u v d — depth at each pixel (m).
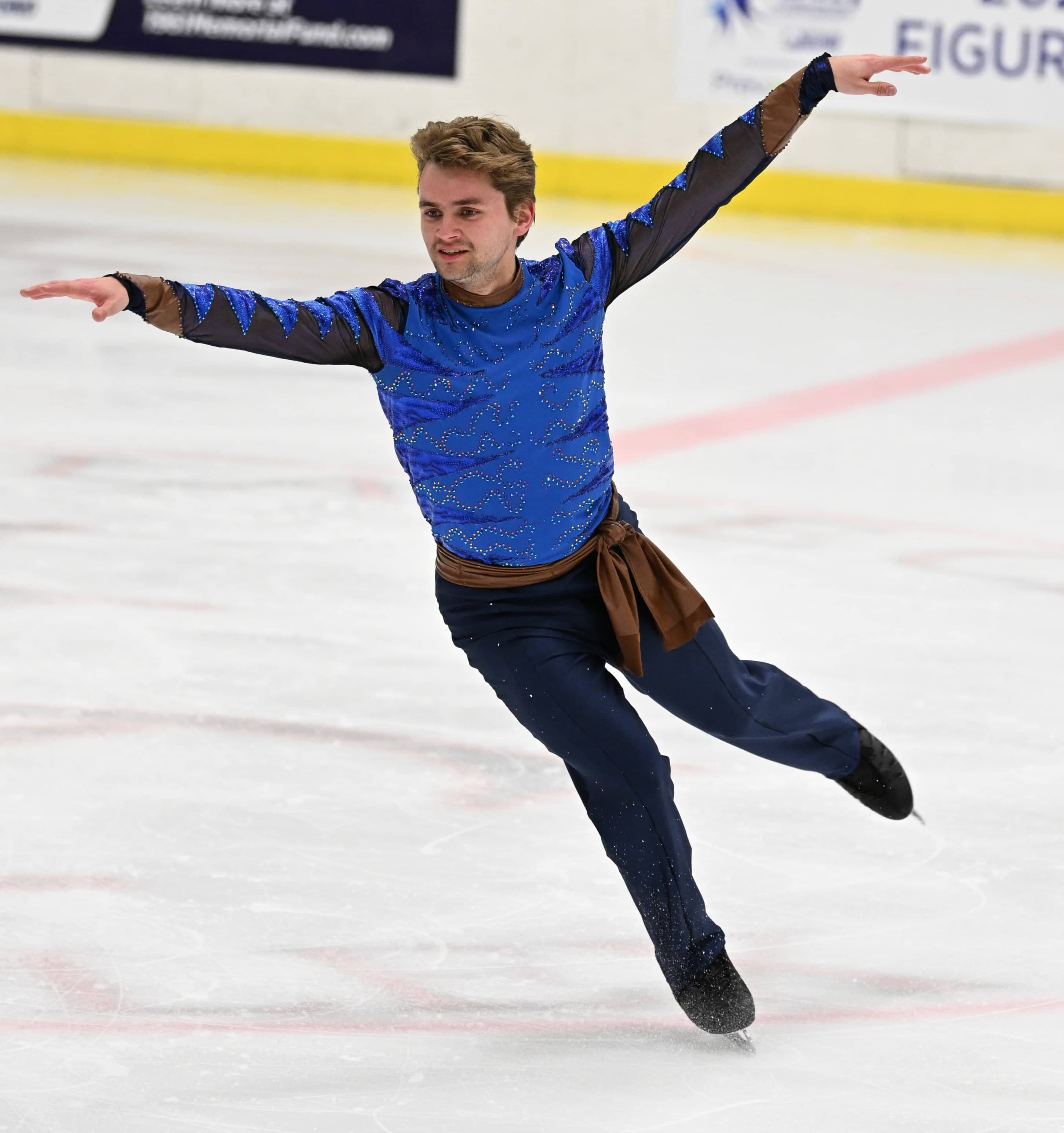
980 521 22.91
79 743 14.03
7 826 12.34
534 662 9.50
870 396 30.72
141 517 21.06
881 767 10.99
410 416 9.23
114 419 26.33
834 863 12.37
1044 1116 8.97
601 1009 10.12
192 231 42.34
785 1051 9.66
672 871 9.45
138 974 10.24
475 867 12.05
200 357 31.44
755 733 10.38
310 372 30.89
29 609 17.41
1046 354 34.72
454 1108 8.88
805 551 21.03
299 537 20.58
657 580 9.70
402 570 19.45
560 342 9.23
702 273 42.75
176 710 14.87
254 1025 9.70
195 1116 8.66
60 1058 9.20
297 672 15.98
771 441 27.11
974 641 17.81
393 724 14.78
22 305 34.12
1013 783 14.01
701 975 9.44
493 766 13.94
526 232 9.08
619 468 25.02
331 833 12.51
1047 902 11.79
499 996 10.21
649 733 9.62
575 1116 8.85
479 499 9.36
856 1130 8.79
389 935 10.96
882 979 10.60
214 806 12.89
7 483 22.27
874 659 17.12
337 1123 8.66
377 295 9.04
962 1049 9.72
